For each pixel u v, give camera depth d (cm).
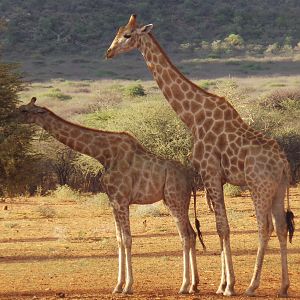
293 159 9575
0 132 3625
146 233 5109
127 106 11262
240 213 6225
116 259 4003
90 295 2925
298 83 18800
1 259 4072
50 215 6375
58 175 9175
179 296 2875
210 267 3684
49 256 4175
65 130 3098
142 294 2931
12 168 3616
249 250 4256
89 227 5525
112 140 3072
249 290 2884
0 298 2864
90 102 15000
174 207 3000
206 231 5172
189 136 8425
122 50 3061
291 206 6800
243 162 2912
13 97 3688
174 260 3919
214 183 2959
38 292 3027
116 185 3014
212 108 2995
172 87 3036
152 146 8475
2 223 5841
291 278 3303
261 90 16700
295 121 10625
